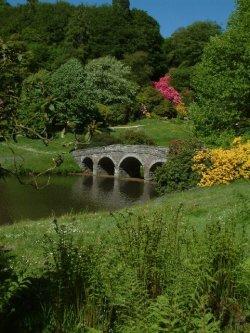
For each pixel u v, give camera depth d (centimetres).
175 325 632
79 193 4803
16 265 1031
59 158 543
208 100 3466
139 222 877
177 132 8519
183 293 694
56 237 1639
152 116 9769
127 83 9794
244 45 3186
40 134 537
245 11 3384
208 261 769
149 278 786
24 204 4000
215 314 751
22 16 13638
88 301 730
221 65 3362
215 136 3503
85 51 12675
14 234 1805
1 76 534
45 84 539
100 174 6988
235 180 3128
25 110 536
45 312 743
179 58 13500
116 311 706
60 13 13738
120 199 4556
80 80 8581
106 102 9356
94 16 13525
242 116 3447
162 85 11456
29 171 556
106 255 809
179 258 795
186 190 3284
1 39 536
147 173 6425
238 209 1741
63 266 784
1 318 735
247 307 759
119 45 13162
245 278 770
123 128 8669
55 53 12106
